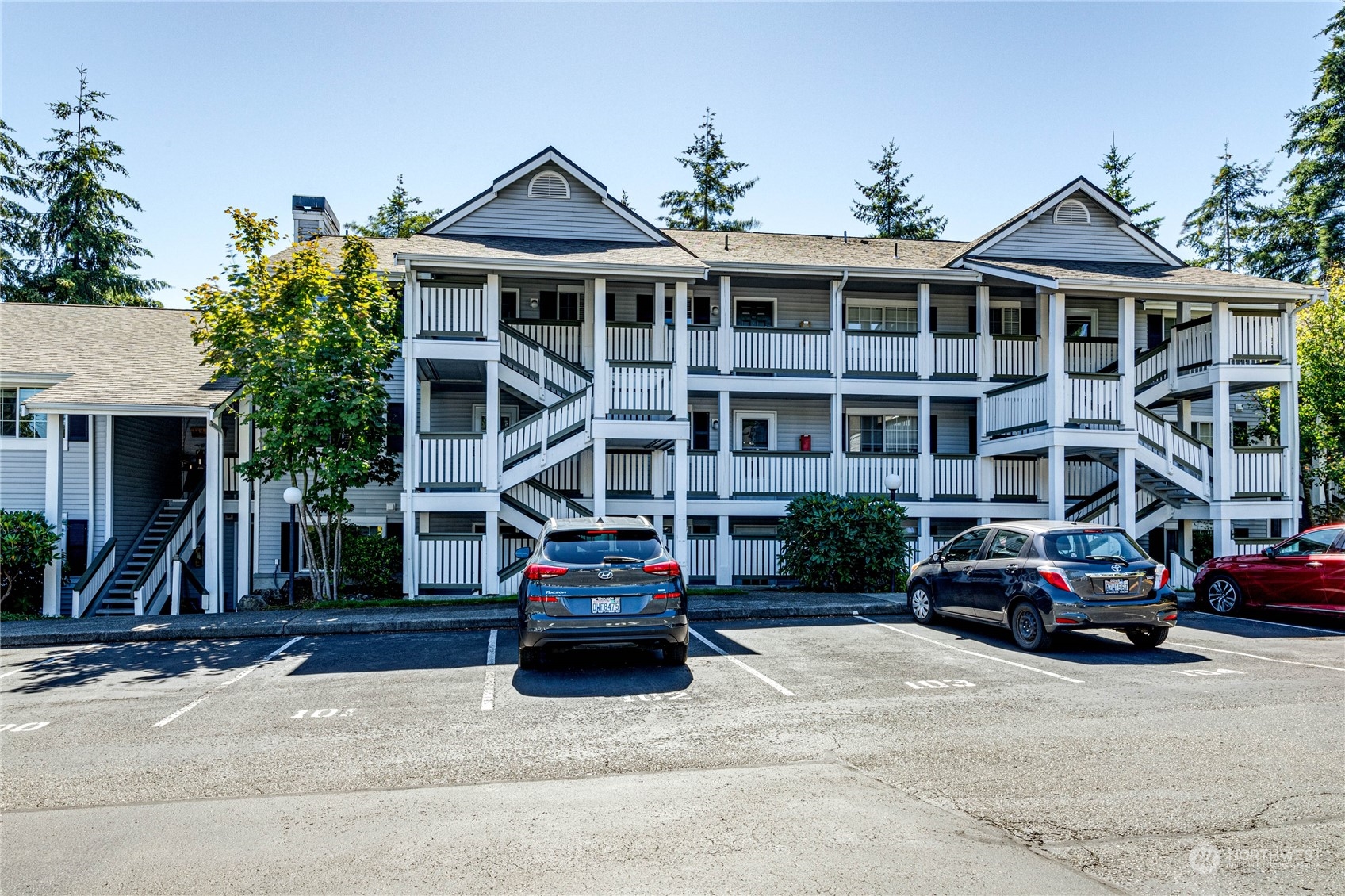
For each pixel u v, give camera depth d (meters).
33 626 14.02
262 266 16.58
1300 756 6.53
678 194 49.25
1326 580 13.42
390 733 7.52
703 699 8.68
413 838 5.06
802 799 5.65
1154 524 20.53
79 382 18.00
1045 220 21.91
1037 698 8.60
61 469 17.45
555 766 6.50
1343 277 24.69
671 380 18.08
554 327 19.38
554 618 9.80
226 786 6.16
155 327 22.25
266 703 8.84
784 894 4.24
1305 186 39.50
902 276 20.59
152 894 4.37
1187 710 8.02
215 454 17.23
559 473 20.00
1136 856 4.68
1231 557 15.05
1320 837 4.93
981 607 12.30
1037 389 19.19
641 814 5.41
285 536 19.94
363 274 17.00
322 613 15.12
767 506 19.95
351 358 16.12
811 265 20.11
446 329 17.34
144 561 19.64
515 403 20.86
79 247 42.44
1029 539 11.73
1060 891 4.25
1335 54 38.25
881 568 17.47
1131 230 22.03
